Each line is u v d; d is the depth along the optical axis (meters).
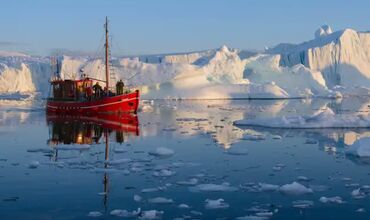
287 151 16.27
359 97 83.69
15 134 22.11
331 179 11.69
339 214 8.76
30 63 102.25
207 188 10.64
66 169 12.94
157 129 24.27
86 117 33.16
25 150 16.70
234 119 32.09
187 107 50.34
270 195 10.16
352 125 24.50
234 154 15.68
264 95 77.25
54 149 16.88
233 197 10.01
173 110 44.16
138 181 11.48
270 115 36.41
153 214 8.67
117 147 17.48
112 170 12.62
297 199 9.83
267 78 90.19
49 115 35.69
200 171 12.72
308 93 82.50
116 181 11.45
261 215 8.70
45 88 96.50
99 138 20.33
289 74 90.12
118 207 9.27
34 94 86.81
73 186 10.93
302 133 22.09
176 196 10.10
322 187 10.84
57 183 11.21
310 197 9.98
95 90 36.78
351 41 107.81
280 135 21.31
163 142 18.88
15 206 9.30
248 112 40.56
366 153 15.02
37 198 9.88
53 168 13.09
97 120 30.27
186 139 19.89
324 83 92.81
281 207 9.24
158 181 11.48
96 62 75.38
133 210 9.08
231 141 19.11
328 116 25.58
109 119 31.30
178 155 15.47
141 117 33.81
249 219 8.48
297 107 49.44
